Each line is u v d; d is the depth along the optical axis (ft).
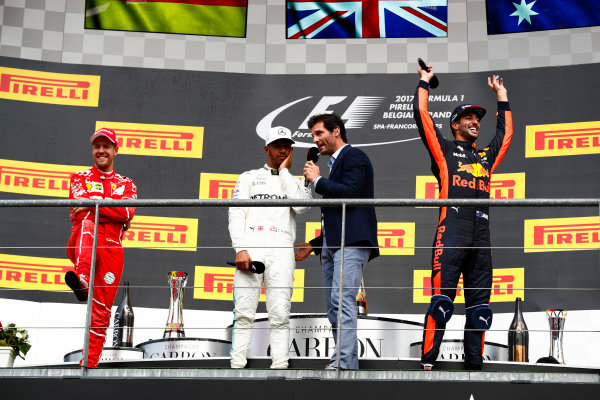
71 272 31.37
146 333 44.65
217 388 28.76
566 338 43.60
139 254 45.88
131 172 47.39
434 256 33.06
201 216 46.57
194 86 49.06
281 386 28.63
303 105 48.93
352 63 49.93
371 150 47.65
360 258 32.01
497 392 28.07
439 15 50.31
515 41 49.44
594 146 46.34
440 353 36.37
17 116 47.62
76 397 28.94
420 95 34.60
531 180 46.21
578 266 44.37
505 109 36.50
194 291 45.62
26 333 36.45
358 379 28.58
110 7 50.34
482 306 32.09
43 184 46.91
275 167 35.35
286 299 33.27
